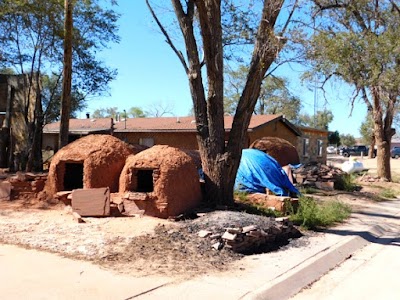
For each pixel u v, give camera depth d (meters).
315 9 13.34
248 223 8.33
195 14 11.16
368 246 9.30
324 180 18.16
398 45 10.62
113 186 10.09
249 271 6.52
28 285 5.45
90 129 27.72
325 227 10.55
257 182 13.13
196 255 7.07
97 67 17.81
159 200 9.00
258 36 10.15
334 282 6.62
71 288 5.40
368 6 13.59
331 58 9.89
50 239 7.58
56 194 10.26
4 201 10.70
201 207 9.86
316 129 30.64
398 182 22.94
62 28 15.48
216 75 10.30
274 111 43.16
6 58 16.58
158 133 24.95
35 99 16.20
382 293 6.10
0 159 16.64
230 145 10.34
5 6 14.45
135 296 5.23
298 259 7.35
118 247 7.24
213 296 5.39
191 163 9.84
